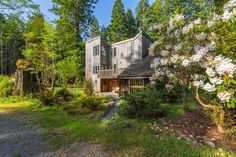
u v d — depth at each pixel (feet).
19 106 45.19
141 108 29.45
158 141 18.53
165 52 21.36
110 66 95.25
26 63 67.87
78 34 115.65
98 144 18.43
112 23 148.66
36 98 50.80
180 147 16.99
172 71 21.72
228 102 16.02
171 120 26.78
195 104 36.42
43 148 18.28
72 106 41.27
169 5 100.63
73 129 24.26
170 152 15.90
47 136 21.83
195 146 17.38
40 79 72.08
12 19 40.14
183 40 20.15
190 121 25.67
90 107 38.24
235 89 15.84
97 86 94.17
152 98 30.55
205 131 21.62
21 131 24.36
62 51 78.18
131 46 84.79
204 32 18.48
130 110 30.01
